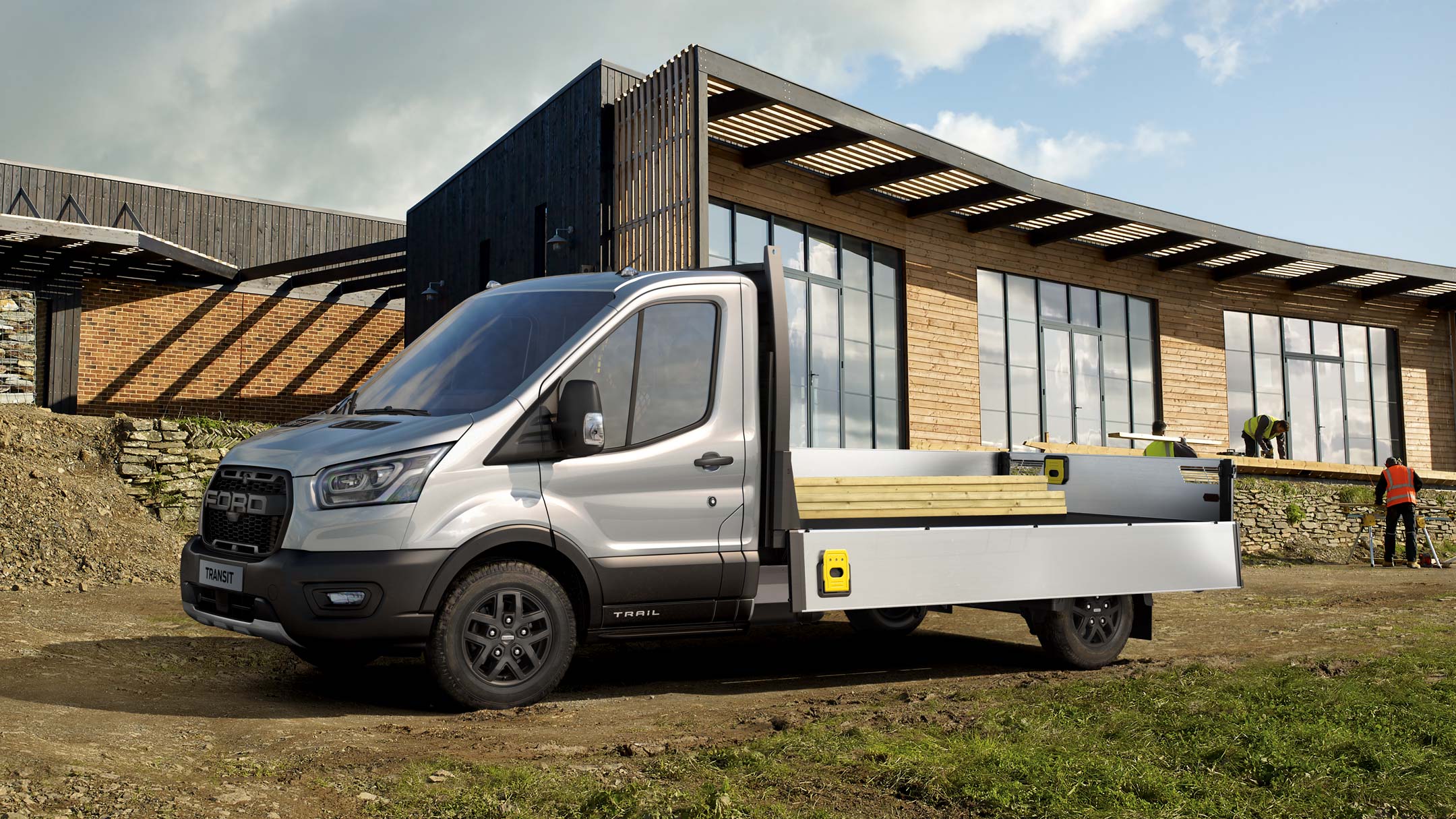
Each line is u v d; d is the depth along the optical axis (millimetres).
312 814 3215
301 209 22906
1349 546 18672
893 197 16562
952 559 5965
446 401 5273
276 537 4742
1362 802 3369
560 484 5086
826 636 8258
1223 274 21000
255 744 4082
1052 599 6426
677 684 6004
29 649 5941
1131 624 6828
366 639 4645
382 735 4320
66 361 19188
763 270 5938
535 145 14672
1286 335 22453
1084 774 3611
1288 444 22172
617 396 5297
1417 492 18922
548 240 13453
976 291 17891
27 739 3758
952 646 7762
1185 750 3941
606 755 4039
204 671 5805
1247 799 3406
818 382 15469
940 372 17172
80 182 20359
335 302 23172
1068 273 19188
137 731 4129
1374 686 5109
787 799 3418
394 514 4711
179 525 11156
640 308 5441
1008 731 4332
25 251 17516
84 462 11102
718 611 5480
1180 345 20734
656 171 12289
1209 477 7230
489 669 4969
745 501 5582
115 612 7695
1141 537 6668
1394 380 24078
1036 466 8234
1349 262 20594
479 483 4895
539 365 5227
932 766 3738
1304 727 4215
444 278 17359
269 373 22141
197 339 21219
